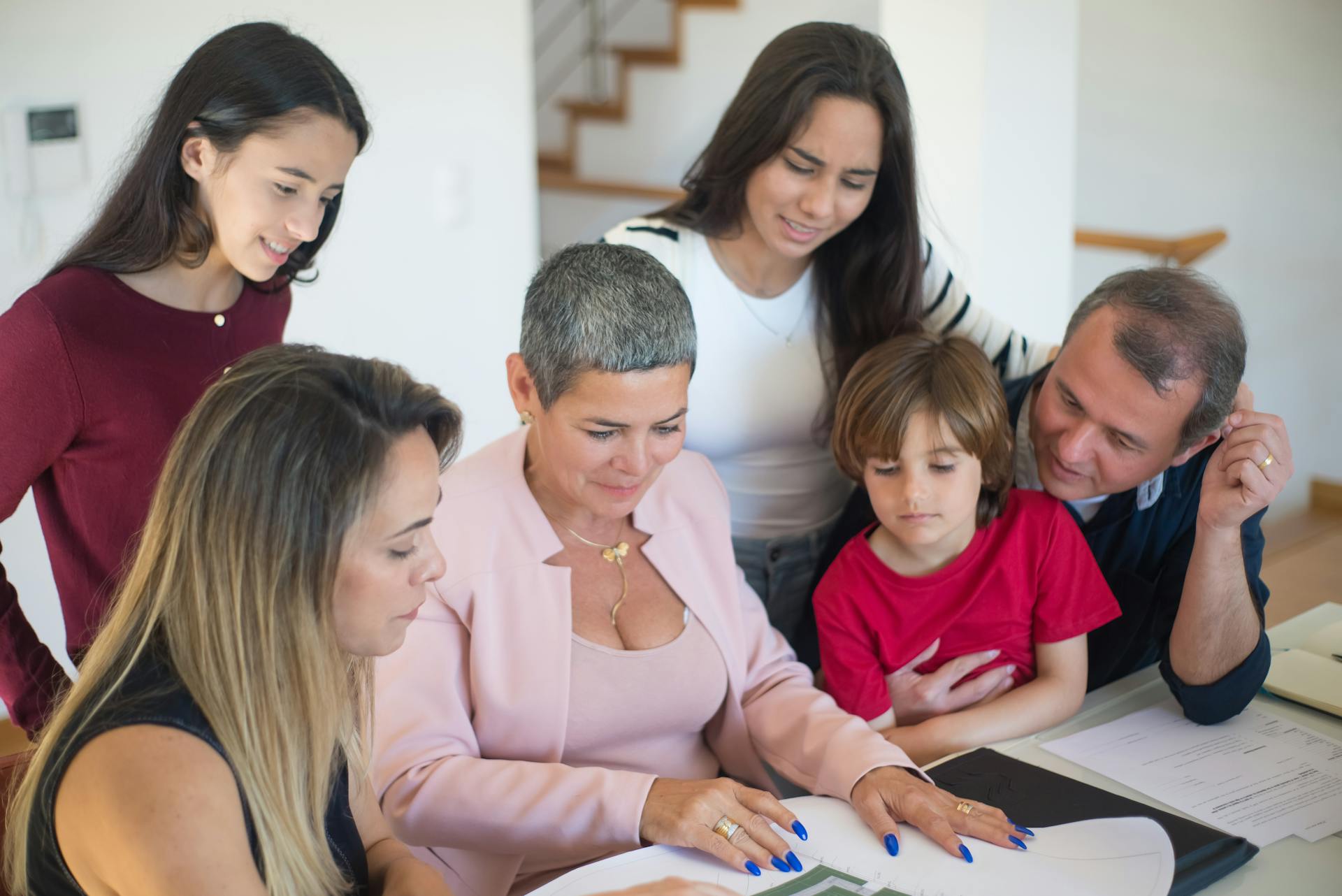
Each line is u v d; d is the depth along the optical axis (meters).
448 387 3.45
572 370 1.29
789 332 1.86
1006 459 1.56
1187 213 4.54
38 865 0.99
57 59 2.57
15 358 1.53
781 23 4.90
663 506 1.57
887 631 1.61
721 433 1.88
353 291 3.19
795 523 1.96
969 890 1.17
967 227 2.93
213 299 1.74
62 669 1.66
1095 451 1.52
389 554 1.03
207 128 1.57
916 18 2.89
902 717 1.60
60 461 1.63
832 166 1.64
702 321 1.83
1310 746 1.48
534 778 1.35
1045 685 1.58
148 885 0.94
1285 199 4.28
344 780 1.18
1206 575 1.47
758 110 1.65
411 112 3.18
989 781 1.36
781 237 1.71
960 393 1.50
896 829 1.26
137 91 2.70
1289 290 4.35
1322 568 2.52
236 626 0.98
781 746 1.51
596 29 5.47
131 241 1.62
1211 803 1.35
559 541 1.48
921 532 1.54
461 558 1.44
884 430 1.52
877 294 1.83
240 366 1.01
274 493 0.97
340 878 1.12
